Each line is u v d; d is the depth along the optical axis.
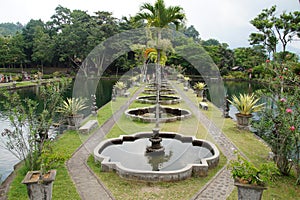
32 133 5.07
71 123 8.34
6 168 6.21
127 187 4.46
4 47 39.69
